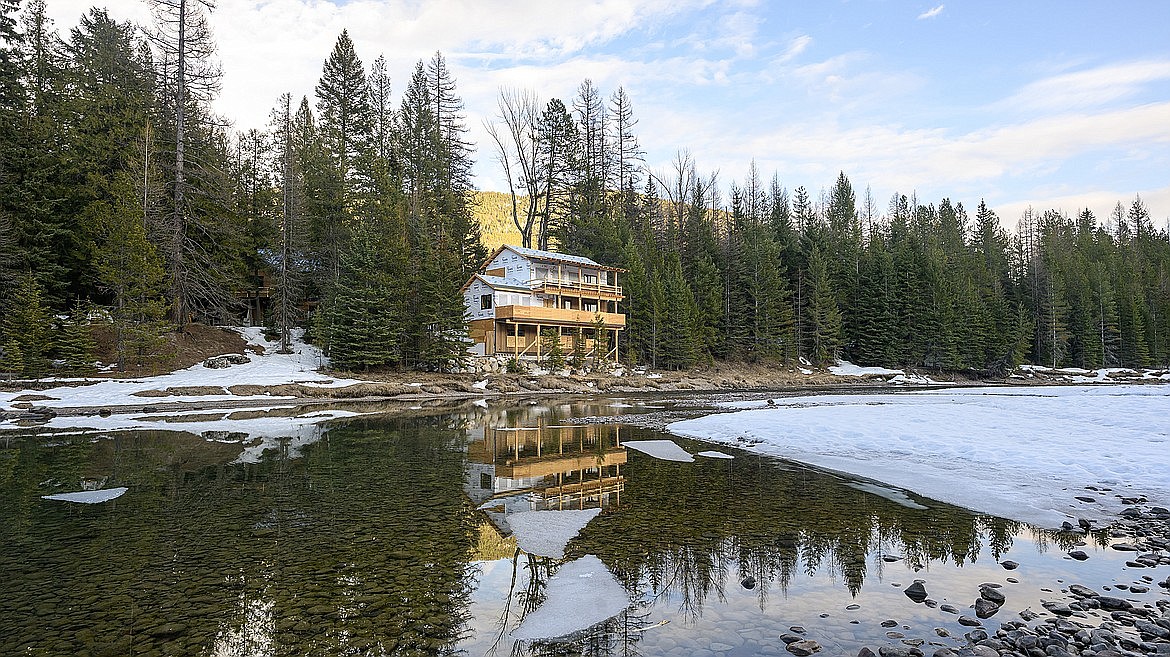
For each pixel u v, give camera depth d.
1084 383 59.91
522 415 25.64
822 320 60.59
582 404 31.47
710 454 15.63
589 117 73.12
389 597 6.21
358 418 24.03
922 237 83.62
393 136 56.50
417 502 10.47
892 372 60.28
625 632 5.39
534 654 4.94
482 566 7.21
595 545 8.06
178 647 5.03
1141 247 95.88
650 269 55.72
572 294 49.41
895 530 8.68
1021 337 67.44
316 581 6.66
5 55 29.91
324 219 43.66
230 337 37.06
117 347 28.97
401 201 45.12
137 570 6.97
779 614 5.78
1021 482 11.50
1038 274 74.25
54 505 10.06
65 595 6.19
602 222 59.25
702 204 69.62
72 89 33.34
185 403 25.97
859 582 6.65
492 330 46.44
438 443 17.44
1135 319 71.69
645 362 51.78
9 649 4.96
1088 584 6.48
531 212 66.00
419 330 39.16
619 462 14.50
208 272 35.72
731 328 57.88
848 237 76.12
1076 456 13.09
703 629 5.45
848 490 11.37
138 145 31.53
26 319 26.17
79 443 16.70
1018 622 5.46
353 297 36.81
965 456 13.92
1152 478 11.28
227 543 8.03
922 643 5.07
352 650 5.00
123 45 40.06
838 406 26.47
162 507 9.98
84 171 31.52
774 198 84.00
